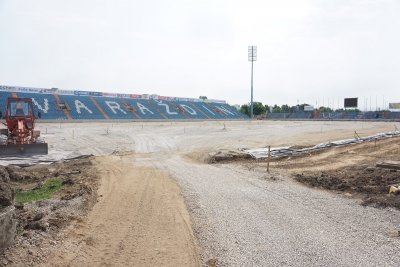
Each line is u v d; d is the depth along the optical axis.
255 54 96.19
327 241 9.33
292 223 10.84
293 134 48.09
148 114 89.38
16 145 25.28
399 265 7.89
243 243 9.24
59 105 80.19
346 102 105.62
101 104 87.44
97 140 39.66
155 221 10.92
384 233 9.93
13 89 77.88
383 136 42.75
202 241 9.42
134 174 19.55
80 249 8.46
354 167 22.00
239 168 22.08
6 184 8.53
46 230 9.14
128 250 8.63
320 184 16.77
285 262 8.09
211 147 33.97
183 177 18.66
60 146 33.66
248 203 13.20
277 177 18.62
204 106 108.94
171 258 8.26
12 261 7.32
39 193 14.22
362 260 8.16
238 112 114.06
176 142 38.75
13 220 8.06
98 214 11.43
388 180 16.69
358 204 13.09
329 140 39.78
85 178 17.84
